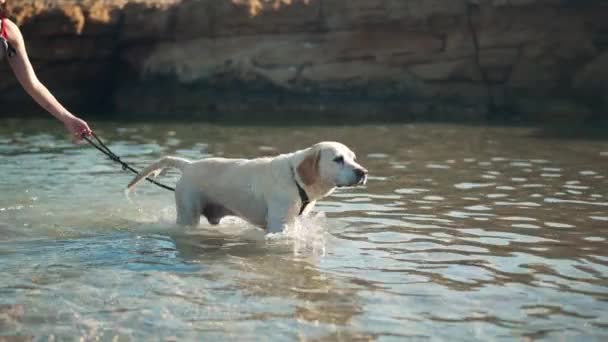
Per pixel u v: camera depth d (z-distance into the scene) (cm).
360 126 984
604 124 1001
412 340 415
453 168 708
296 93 1141
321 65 1134
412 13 1105
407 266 486
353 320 430
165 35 1155
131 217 573
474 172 692
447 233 535
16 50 515
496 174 683
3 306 441
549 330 421
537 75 1121
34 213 575
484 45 1120
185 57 1159
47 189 630
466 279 469
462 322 428
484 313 435
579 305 441
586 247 510
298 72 1136
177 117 1084
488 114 1111
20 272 478
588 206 588
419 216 569
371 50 1130
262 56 1144
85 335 419
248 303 445
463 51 1121
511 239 524
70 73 1137
